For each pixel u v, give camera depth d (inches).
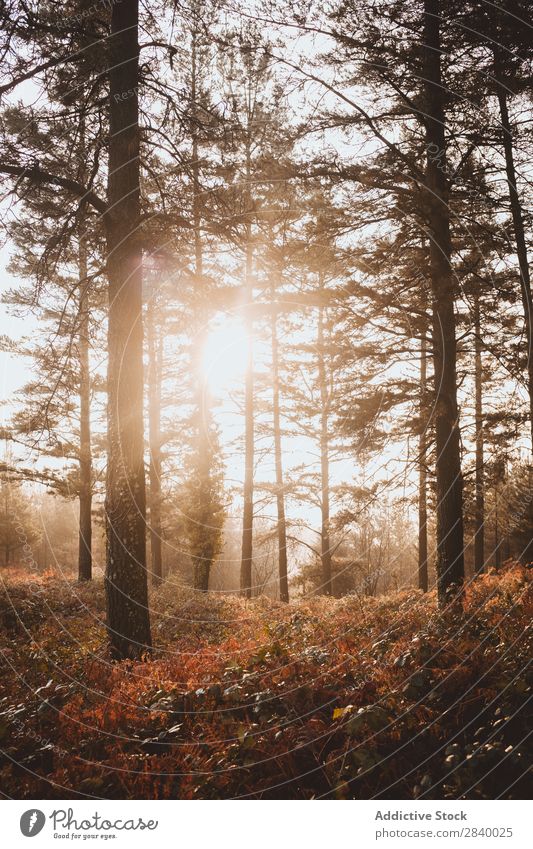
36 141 290.4
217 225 336.2
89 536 754.2
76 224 326.3
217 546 828.0
